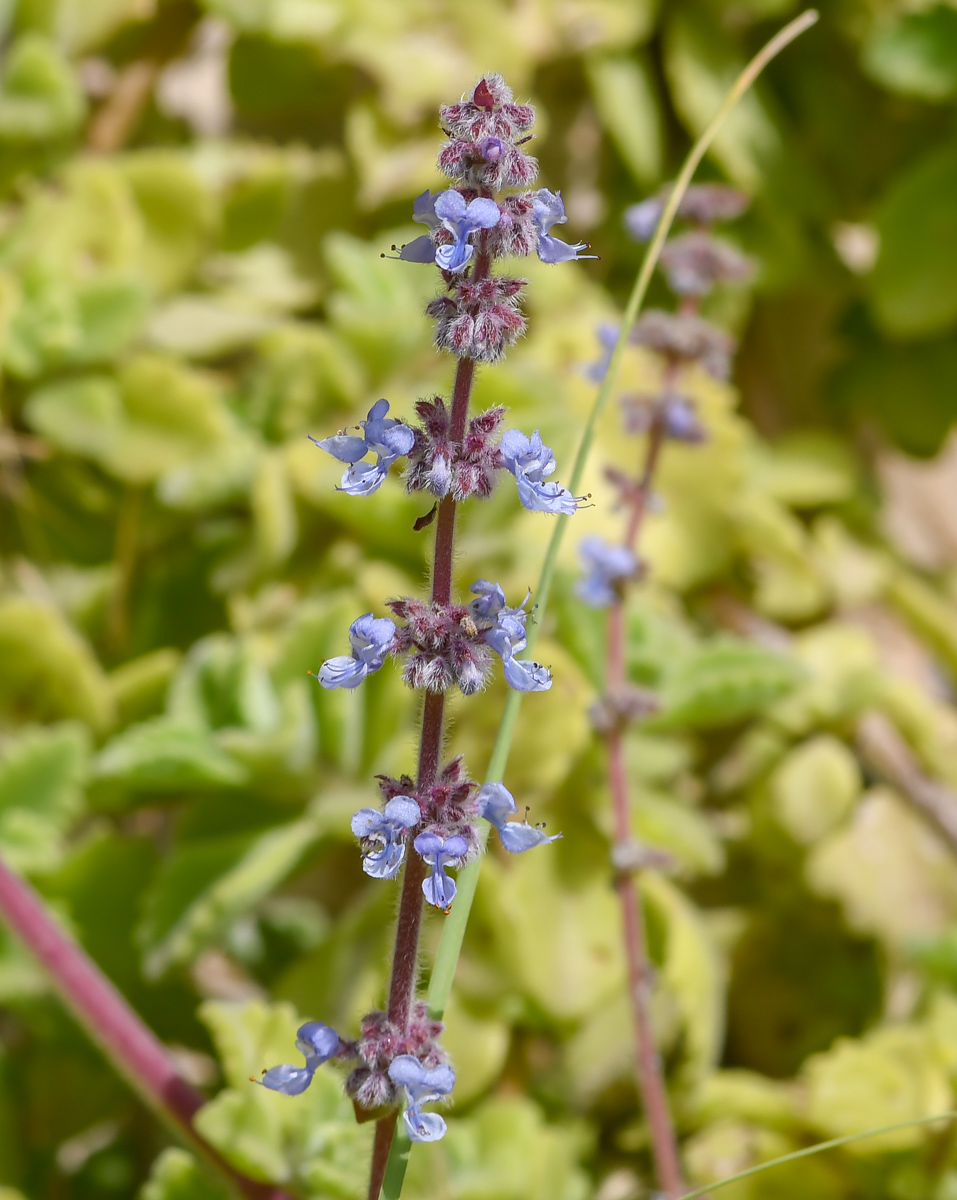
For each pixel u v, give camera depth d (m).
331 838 0.85
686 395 0.80
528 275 1.11
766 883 1.01
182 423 0.99
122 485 1.04
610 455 1.04
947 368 1.24
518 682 0.63
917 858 0.99
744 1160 0.83
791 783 0.99
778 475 1.18
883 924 0.96
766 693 0.87
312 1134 0.75
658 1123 0.77
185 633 1.03
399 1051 0.64
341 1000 0.83
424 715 0.64
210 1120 0.74
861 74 1.22
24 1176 0.84
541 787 0.88
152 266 1.09
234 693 0.87
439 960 0.67
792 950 0.99
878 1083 0.82
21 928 0.75
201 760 0.83
